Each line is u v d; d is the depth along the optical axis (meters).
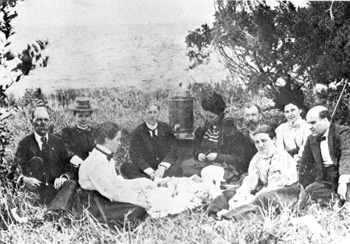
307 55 6.77
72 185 5.99
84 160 6.00
